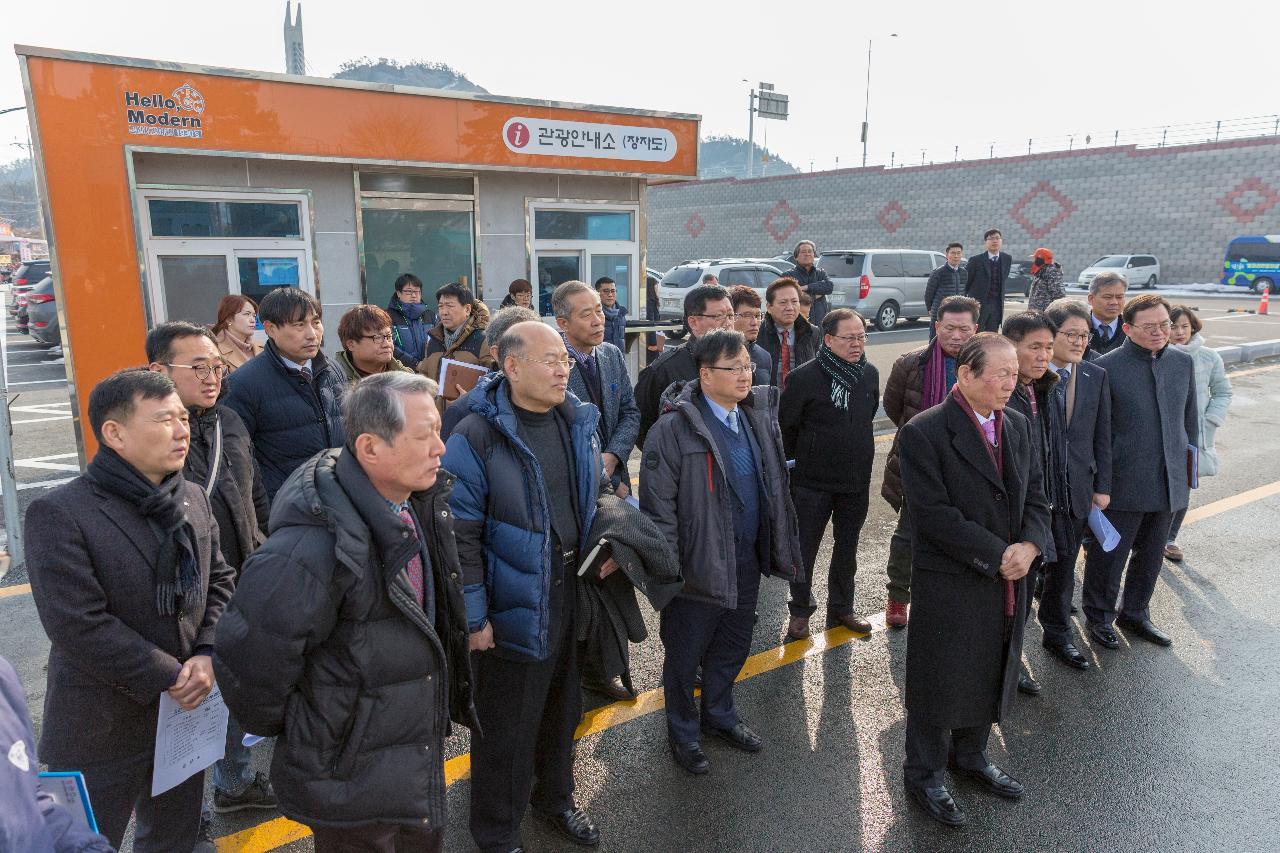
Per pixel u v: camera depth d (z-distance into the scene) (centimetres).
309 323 310
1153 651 404
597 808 284
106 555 187
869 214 3581
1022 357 347
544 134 716
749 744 318
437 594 193
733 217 4016
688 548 295
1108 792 294
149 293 565
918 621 280
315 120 605
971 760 299
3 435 485
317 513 167
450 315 493
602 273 812
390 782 176
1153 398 395
